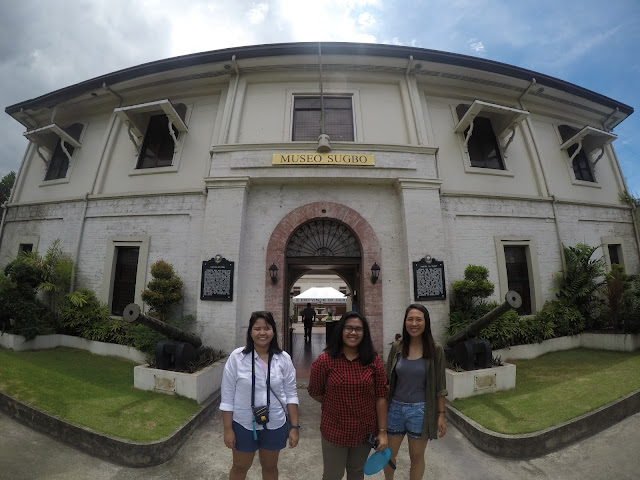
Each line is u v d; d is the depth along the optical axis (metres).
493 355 7.00
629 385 5.25
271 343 2.81
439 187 7.64
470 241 8.11
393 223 7.73
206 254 7.19
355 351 2.70
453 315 6.95
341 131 8.53
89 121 10.19
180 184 8.30
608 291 8.14
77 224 8.81
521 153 9.37
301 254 7.74
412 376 2.96
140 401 4.89
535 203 8.81
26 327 7.50
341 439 2.49
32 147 10.77
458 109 9.09
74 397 4.80
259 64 8.73
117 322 7.65
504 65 8.98
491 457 3.86
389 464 2.92
